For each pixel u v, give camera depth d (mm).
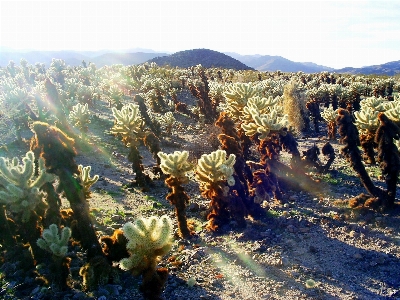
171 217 12188
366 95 38312
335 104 32656
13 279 8055
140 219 6508
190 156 19922
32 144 10578
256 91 18344
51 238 7465
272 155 13617
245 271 8555
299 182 14070
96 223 10891
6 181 8547
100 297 7199
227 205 11039
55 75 53500
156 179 16984
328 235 10250
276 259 9008
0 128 20969
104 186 15430
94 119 30094
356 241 9820
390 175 11289
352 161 11992
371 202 11570
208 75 58188
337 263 8820
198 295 7590
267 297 7512
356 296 7512
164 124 27719
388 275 8258
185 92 47031
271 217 11633
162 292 7633
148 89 41812
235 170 12180
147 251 6500
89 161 19016
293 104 27516
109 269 7852
